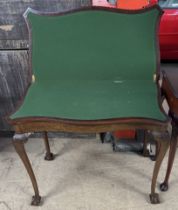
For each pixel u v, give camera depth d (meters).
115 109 1.17
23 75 1.78
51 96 1.29
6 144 1.98
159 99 1.25
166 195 1.46
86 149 1.89
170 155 1.37
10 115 1.18
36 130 1.20
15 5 1.55
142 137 1.86
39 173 1.67
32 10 1.44
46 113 1.16
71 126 1.16
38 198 1.44
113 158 1.78
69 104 1.22
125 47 1.43
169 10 2.63
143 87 1.36
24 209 1.42
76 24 1.43
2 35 1.64
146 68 1.43
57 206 1.43
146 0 1.50
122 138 1.88
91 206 1.42
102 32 1.43
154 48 1.42
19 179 1.63
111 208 1.40
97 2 1.56
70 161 1.77
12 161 1.79
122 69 1.45
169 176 1.51
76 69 1.46
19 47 1.68
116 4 1.52
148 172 1.64
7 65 1.74
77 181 1.60
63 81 1.45
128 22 1.42
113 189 1.52
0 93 1.86
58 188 1.55
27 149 1.91
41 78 1.47
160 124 1.11
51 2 1.54
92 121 1.12
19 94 1.86
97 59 1.45
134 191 1.50
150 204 1.41
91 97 1.27
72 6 1.55
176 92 1.18
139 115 1.12
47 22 1.44
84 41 1.44
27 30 1.60
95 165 1.72
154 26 1.41
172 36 2.73
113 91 1.32
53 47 1.45
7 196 1.51
